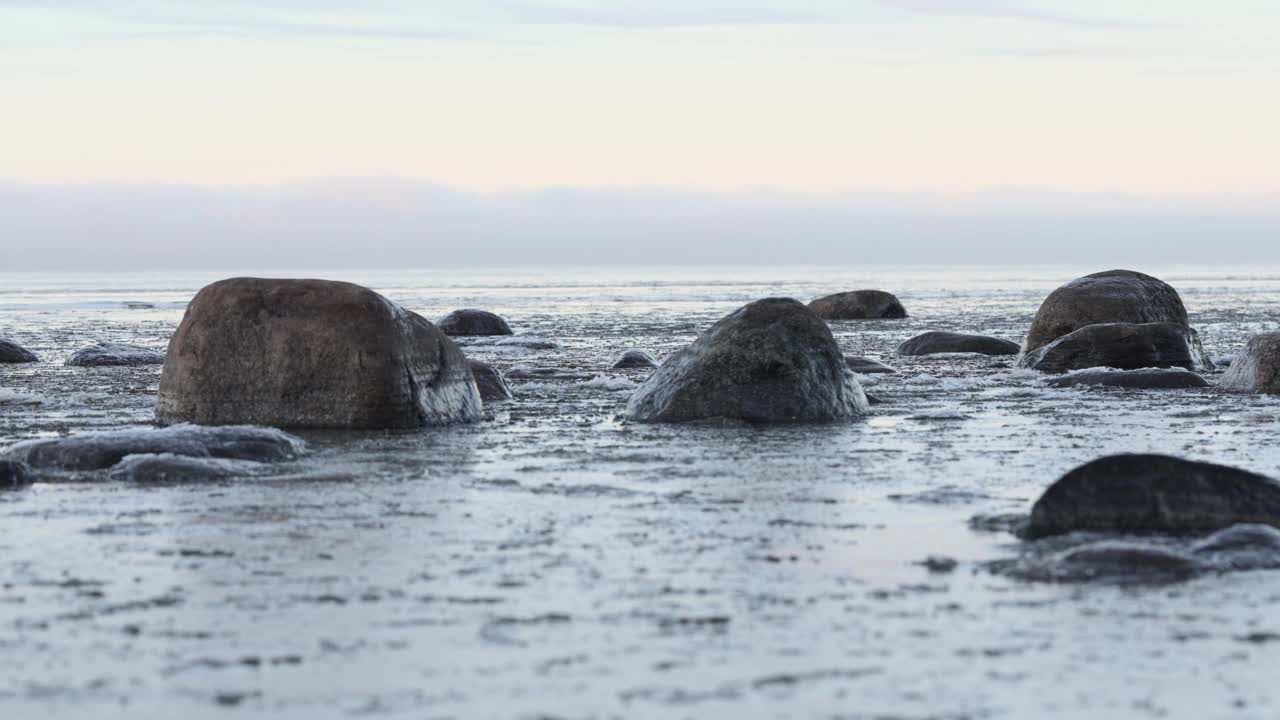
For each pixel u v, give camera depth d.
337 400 12.33
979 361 21.41
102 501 8.41
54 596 6.04
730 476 9.47
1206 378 17.92
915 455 10.52
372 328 12.41
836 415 13.03
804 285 96.31
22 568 6.58
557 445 11.16
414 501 8.45
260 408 12.40
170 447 9.95
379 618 5.68
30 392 15.80
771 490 8.87
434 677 4.90
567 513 8.04
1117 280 22.11
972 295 68.62
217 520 7.80
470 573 6.47
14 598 6.02
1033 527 7.35
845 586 6.21
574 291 77.19
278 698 4.69
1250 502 7.29
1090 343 18.80
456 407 12.96
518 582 6.29
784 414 12.77
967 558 6.79
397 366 12.38
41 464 9.73
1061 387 16.48
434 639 5.38
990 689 4.77
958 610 5.78
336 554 6.89
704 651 5.21
